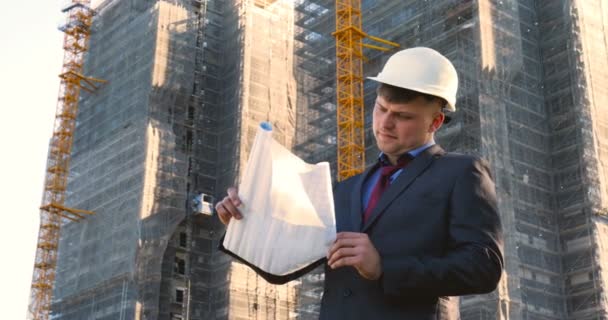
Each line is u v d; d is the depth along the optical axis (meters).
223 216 4.25
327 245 4.04
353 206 4.43
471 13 73.00
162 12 88.81
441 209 4.11
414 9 77.75
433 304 3.98
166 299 81.69
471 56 71.31
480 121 67.44
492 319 60.94
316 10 86.81
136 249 77.69
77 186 90.25
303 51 87.19
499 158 67.06
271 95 90.38
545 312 65.19
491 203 4.11
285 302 82.50
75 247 86.25
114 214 82.62
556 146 72.69
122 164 84.44
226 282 81.12
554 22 76.44
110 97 90.56
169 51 87.69
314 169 4.21
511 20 73.88
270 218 4.15
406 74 4.23
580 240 67.69
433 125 4.40
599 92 73.06
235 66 91.06
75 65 95.69
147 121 83.62
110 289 79.56
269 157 4.15
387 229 4.13
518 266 63.78
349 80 78.81
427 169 4.27
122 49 91.94
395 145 4.36
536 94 74.44
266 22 93.75
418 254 4.04
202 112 90.94
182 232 85.19
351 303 4.06
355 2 81.69
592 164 69.31
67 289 84.81
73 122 93.81
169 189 82.12
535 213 68.75
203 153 89.06
